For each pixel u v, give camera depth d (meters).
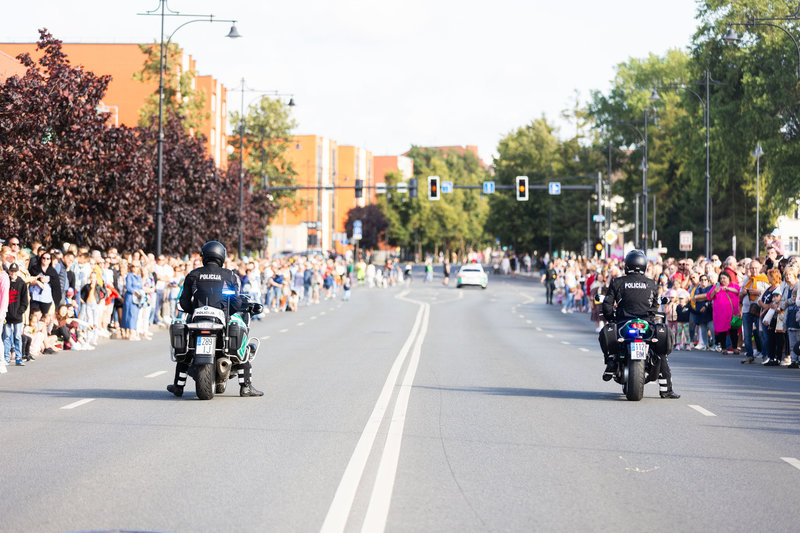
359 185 115.06
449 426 21.84
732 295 44.34
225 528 12.79
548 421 22.70
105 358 39.44
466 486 15.55
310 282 94.00
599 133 183.25
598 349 45.78
